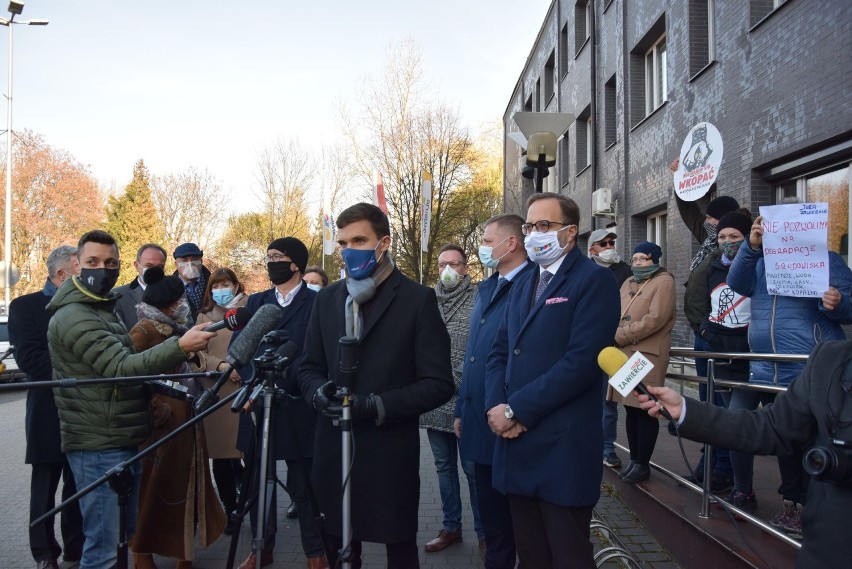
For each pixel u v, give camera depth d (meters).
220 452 4.49
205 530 3.84
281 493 5.80
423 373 2.74
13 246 33.84
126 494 2.66
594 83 14.12
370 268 2.74
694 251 9.19
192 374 2.98
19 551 4.36
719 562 3.38
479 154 27.36
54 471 3.96
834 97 5.94
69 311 3.03
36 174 35.19
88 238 3.12
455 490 4.41
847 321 3.22
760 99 7.27
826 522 1.73
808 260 3.20
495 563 3.45
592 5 14.23
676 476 4.32
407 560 2.77
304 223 34.91
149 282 3.82
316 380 2.85
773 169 7.24
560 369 2.60
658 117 10.48
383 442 2.68
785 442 1.96
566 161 17.97
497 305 3.76
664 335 4.52
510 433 2.71
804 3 6.41
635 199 11.66
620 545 4.00
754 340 3.63
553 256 2.88
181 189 47.47
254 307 4.28
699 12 9.17
